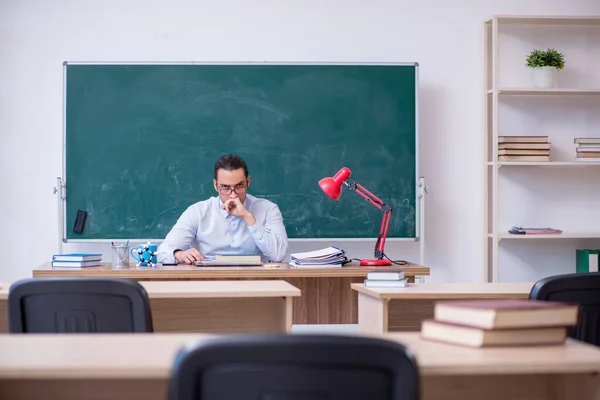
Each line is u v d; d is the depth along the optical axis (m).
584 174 5.05
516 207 5.02
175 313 3.01
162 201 4.68
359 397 1.13
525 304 1.55
